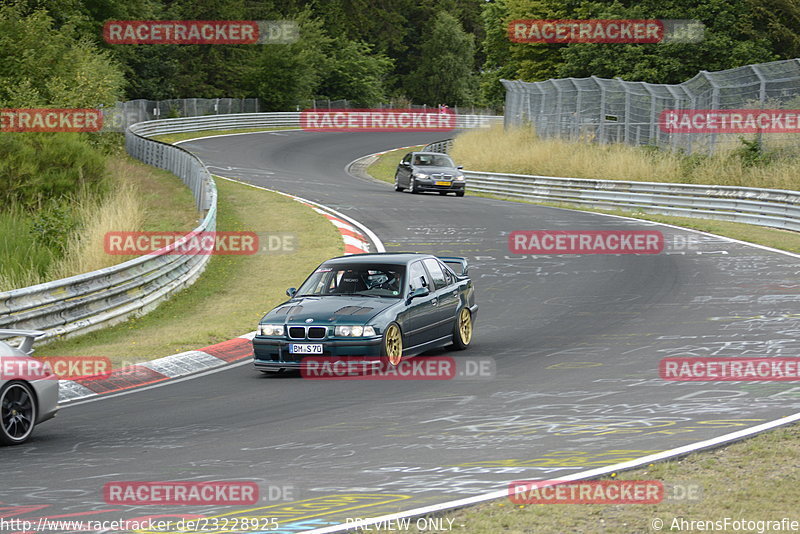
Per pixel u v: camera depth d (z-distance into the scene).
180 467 22.83
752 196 81.81
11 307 42.03
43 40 120.12
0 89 112.50
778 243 69.25
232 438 25.89
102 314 48.03
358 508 18.78
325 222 81.81
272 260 66.00
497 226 80.00
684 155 104.12
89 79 117.94
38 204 76.50
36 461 24.12
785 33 156.75
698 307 46.72
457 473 21.22
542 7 186.00
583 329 42.72
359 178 137.25
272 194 102.06
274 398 31.53
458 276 41.12
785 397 28.03
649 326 42.50
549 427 25.53
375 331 34.53
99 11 198.62
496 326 44.97
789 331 39.66
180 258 57.78
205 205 79.06
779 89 94.75
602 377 32.47
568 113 128.88
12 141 78.62
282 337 35.00
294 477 21.47
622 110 118.06
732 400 27.97
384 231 77.75
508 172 123.94
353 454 23.47
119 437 26.80
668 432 24.30
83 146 84.06
